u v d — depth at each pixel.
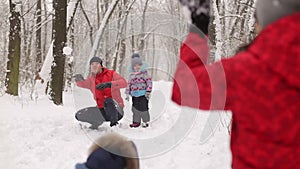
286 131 1.61
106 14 12.67
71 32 17.20
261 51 1.62
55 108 10.37
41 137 7.27
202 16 1.71
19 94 13.09
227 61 1.70
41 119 8.52
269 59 1.59
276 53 1.58
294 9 1.65
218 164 6.19
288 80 1.57
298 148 1.63
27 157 6.31
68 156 6.43
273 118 1.60
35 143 6.94
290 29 1.59
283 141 1.62
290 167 1.65
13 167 5.90
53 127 7.89
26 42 20.30
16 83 12.94
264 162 1.66
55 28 11.77
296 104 1.58
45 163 6.16
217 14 9.65
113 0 12.81
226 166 6.14
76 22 24.33
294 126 1.60
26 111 9.68
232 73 1.66
